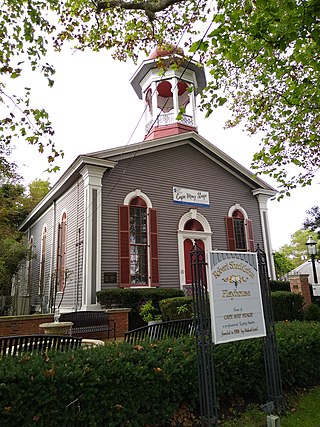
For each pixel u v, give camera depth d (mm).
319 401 4715
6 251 18406
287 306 10711
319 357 5582
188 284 13695
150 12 7398
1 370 3225
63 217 15391
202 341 3963
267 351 4629
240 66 7445
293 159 9453
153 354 4102
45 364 3469
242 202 16859
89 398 3311
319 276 22125
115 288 11477
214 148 16000
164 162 14680
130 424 3471
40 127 6129
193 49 5301
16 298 17734
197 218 14891
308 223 17328
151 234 13234
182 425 3816
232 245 15594
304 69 8258
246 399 4562
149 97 17547
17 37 6195
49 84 6090
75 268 12734
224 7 5684
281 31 5020
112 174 12984
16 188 24188
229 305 4328
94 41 8930
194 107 17141
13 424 3008
